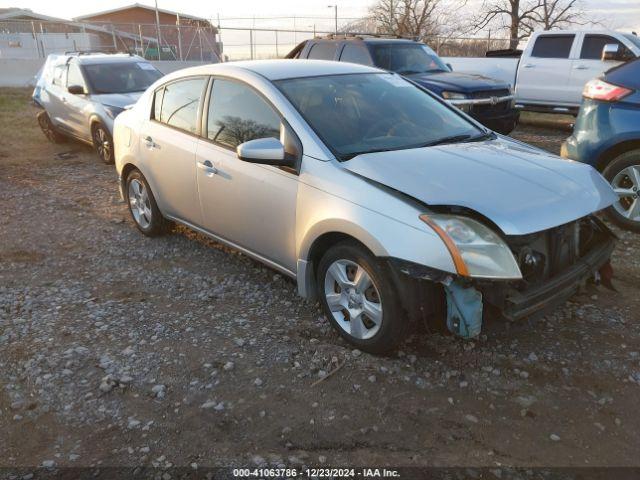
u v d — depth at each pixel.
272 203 3.94
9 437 2.89
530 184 3.32
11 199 7.39
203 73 4.72
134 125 5.48
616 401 3.12
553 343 3.68
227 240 4.60
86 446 2.81
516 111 10.17
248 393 3.20
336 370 3.40
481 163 3.53
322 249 3.75
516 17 28.97
